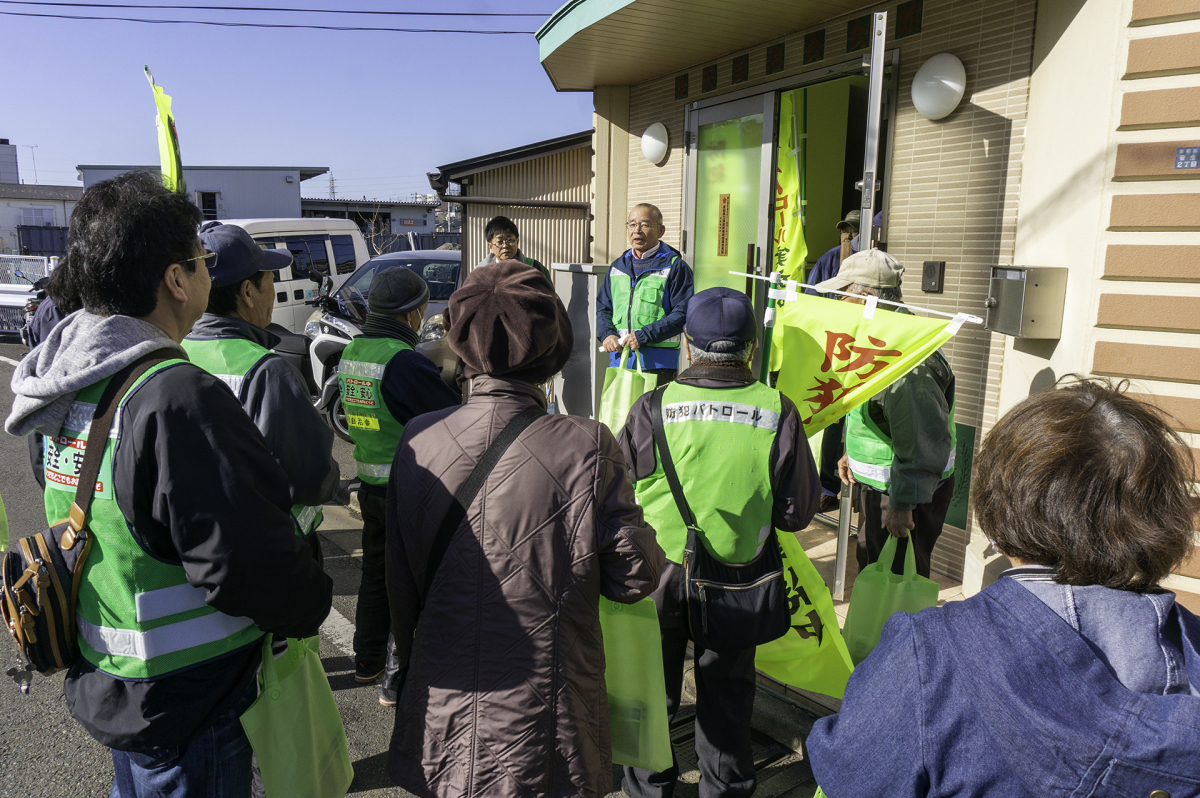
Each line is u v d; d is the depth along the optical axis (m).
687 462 2.11
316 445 2.10
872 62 3.13
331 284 8.76
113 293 1.46
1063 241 3.16
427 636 1.57
